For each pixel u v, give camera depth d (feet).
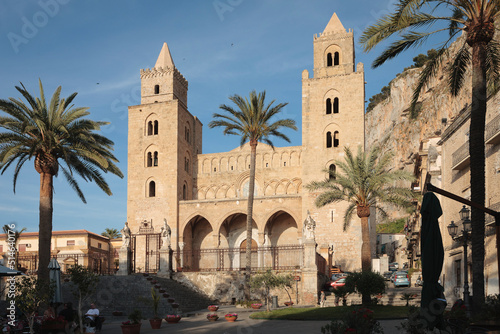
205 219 230.48
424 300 47.26
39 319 80.12
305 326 79.20
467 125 110.83
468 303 74.49
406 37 74.69
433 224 47.73
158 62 248.73
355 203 135.03
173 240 217.97
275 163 233.55
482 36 65.98
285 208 211.20
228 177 238.48
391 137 526.98
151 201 225.35
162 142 229.86
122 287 134.31
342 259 200.85
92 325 87.40
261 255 210.59
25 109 109.91
